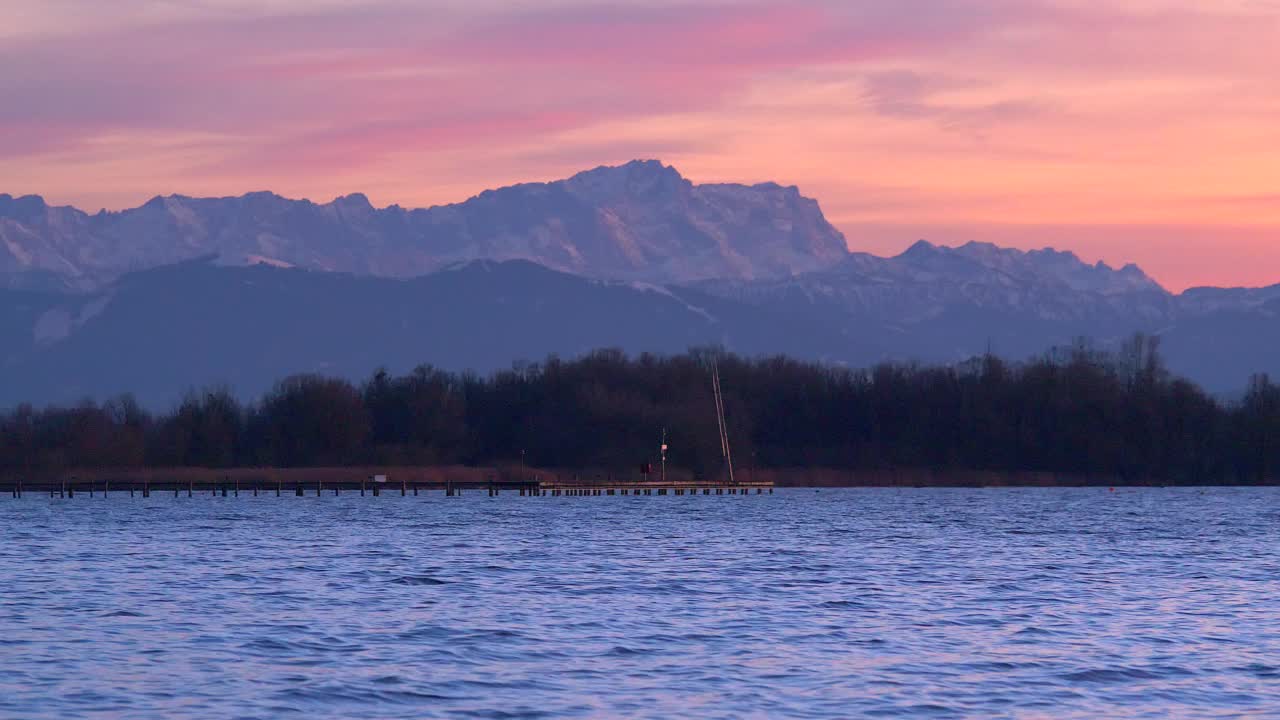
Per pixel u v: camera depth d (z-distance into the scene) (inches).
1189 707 4778.5
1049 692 4992.6
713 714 4640.8
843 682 5147.6
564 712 4667.8
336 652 5738.2
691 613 6948.8
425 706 4746.6
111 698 4820.4
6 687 4987.7
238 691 4943.4
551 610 7042.3
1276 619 6815.9
